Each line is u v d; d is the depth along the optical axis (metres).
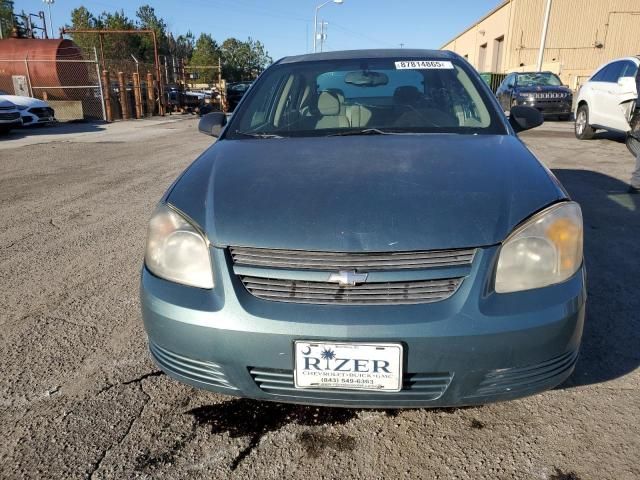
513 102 15.06
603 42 27.92
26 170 7.84
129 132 14.23
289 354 1.65
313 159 2.18
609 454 1.84
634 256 3.73
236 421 2.05
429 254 1.67
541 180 1.95
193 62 60.28
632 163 7.56
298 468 1.82
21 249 4.13
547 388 1.75
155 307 1.79
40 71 18.16
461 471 1.79
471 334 1.59
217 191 1.96
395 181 1.93
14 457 1.87
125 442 1.94
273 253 1.71
